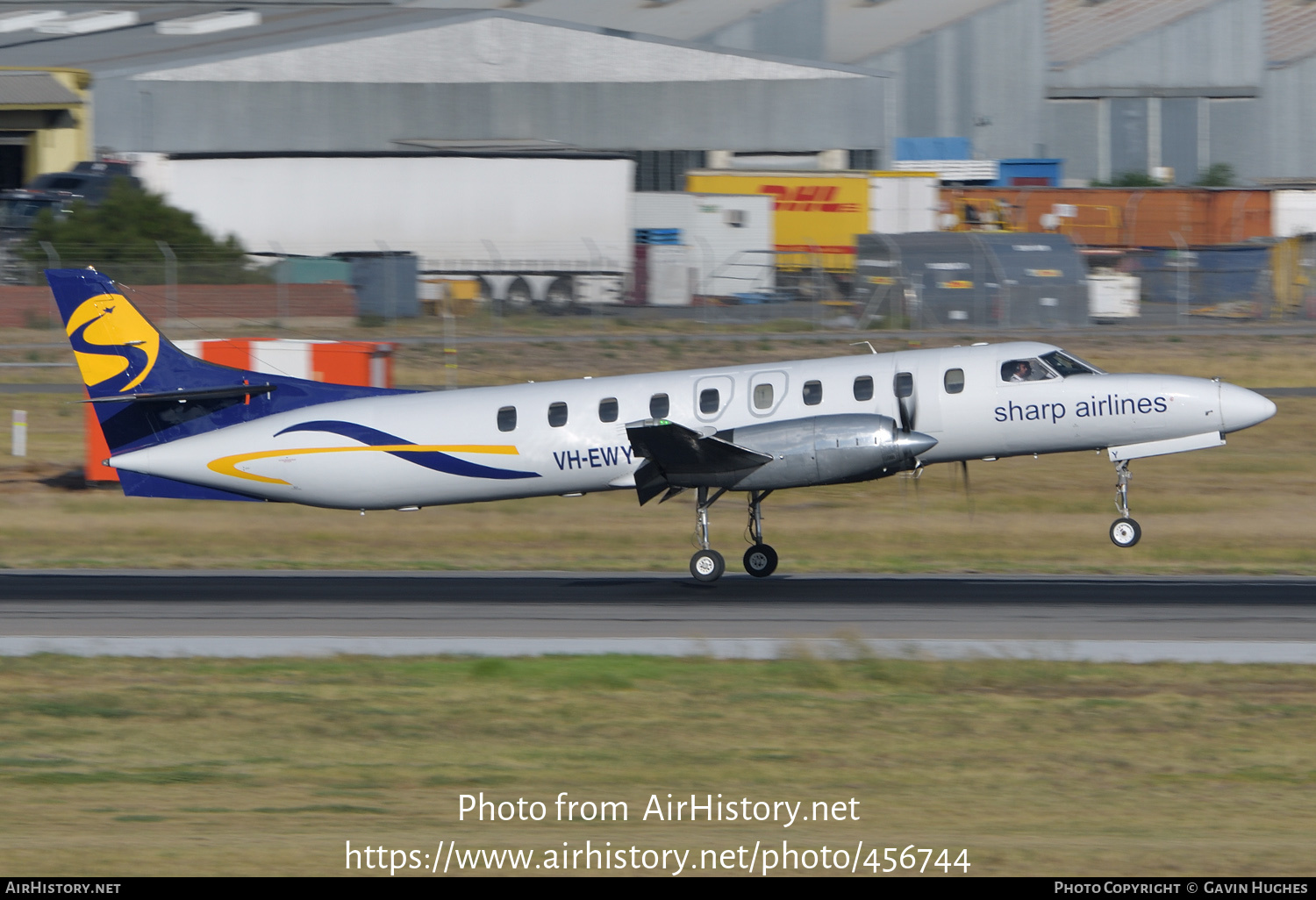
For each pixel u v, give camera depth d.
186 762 43.75
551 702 50.72
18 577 78.00
